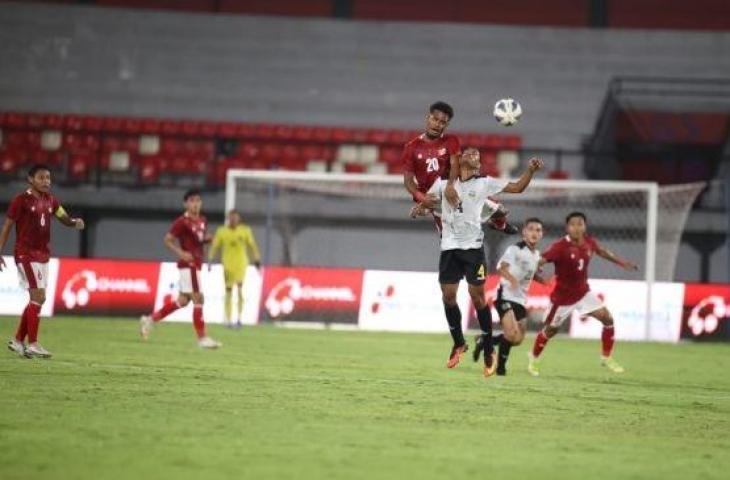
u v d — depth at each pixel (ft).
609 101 344.08
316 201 316.81
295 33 362.33
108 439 89.10
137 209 314.76
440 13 372.99
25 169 327.47
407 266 313.73
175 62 358.64
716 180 328.90
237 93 356.38
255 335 224.94
